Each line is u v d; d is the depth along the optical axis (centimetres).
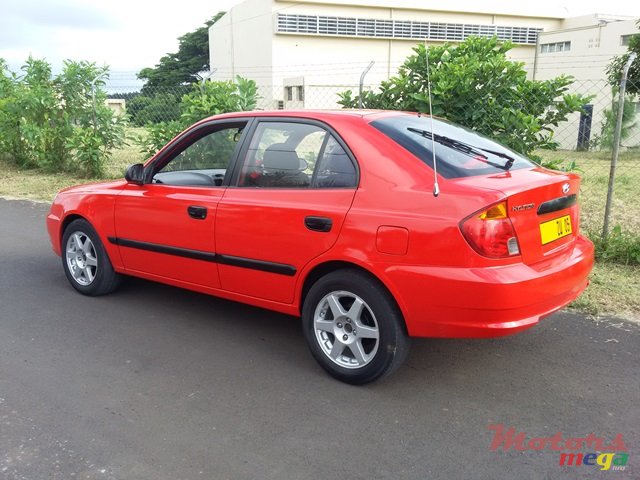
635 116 1681
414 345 424
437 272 316
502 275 310
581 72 3033
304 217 363
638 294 516
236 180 411
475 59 683
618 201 996
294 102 3384
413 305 326
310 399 349
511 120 658
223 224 405
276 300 394
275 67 3753
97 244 507
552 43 3234
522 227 321
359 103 756
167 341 433
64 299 522
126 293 540
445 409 338
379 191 340
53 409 337
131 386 365
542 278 322
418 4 3991
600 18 4169
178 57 6172
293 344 429
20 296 530
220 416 331
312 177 373
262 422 324
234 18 4262
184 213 430
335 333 366
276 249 380
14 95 1311
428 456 294
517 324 317
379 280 341
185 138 457
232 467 285
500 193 311
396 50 4038
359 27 3884
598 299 505
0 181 1203
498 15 4241
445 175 334
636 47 2097
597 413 333
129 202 470
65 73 1240
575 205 383
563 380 371
